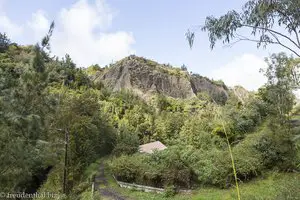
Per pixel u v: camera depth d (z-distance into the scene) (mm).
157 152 17656
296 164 13812
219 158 14695
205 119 24156
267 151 15039
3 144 5949
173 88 66250
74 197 11539
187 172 14547
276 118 17734
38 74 6617
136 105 42438
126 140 26562
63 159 12516
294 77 16984
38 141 6992
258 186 12836
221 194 12812
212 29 4707
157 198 13352
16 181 6543
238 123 19297
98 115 24641
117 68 72250
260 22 4461
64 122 12109
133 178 16359
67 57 44469
